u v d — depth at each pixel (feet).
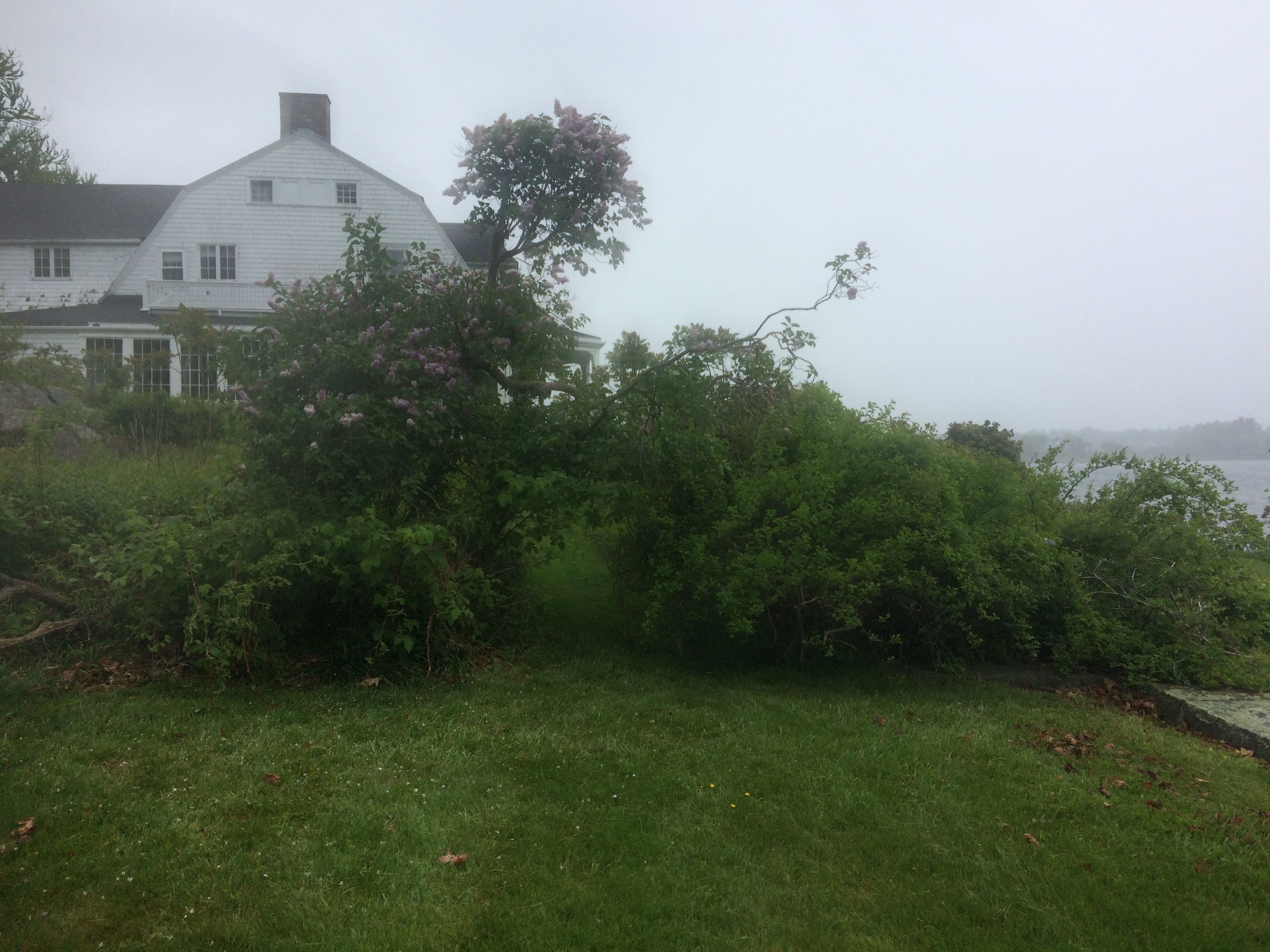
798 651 19.48
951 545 17.98
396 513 17.85
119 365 51.44
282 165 72.18
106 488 20.20
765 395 20.97
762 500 18.56
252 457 17.47
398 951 8.40
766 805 12.00
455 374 18.35
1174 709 17.08
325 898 9.25
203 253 72.33
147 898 9.14
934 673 19.22
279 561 15.20
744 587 17.26
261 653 16.06
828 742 14.53
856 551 17.93
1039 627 19.86
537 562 19.86
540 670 18.25
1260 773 14.01
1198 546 19.39
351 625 17.57
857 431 20.08
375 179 73.10
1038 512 20.56
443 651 17.47
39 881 9.21
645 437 18.95
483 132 19.79
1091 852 10.99
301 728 13.99
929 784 12.84
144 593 15.99
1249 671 17.79
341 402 16.69
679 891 9.78
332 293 18.35
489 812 11.39
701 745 14.23
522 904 9.34
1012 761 13.83
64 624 16.15
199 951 8.30
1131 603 19.20
